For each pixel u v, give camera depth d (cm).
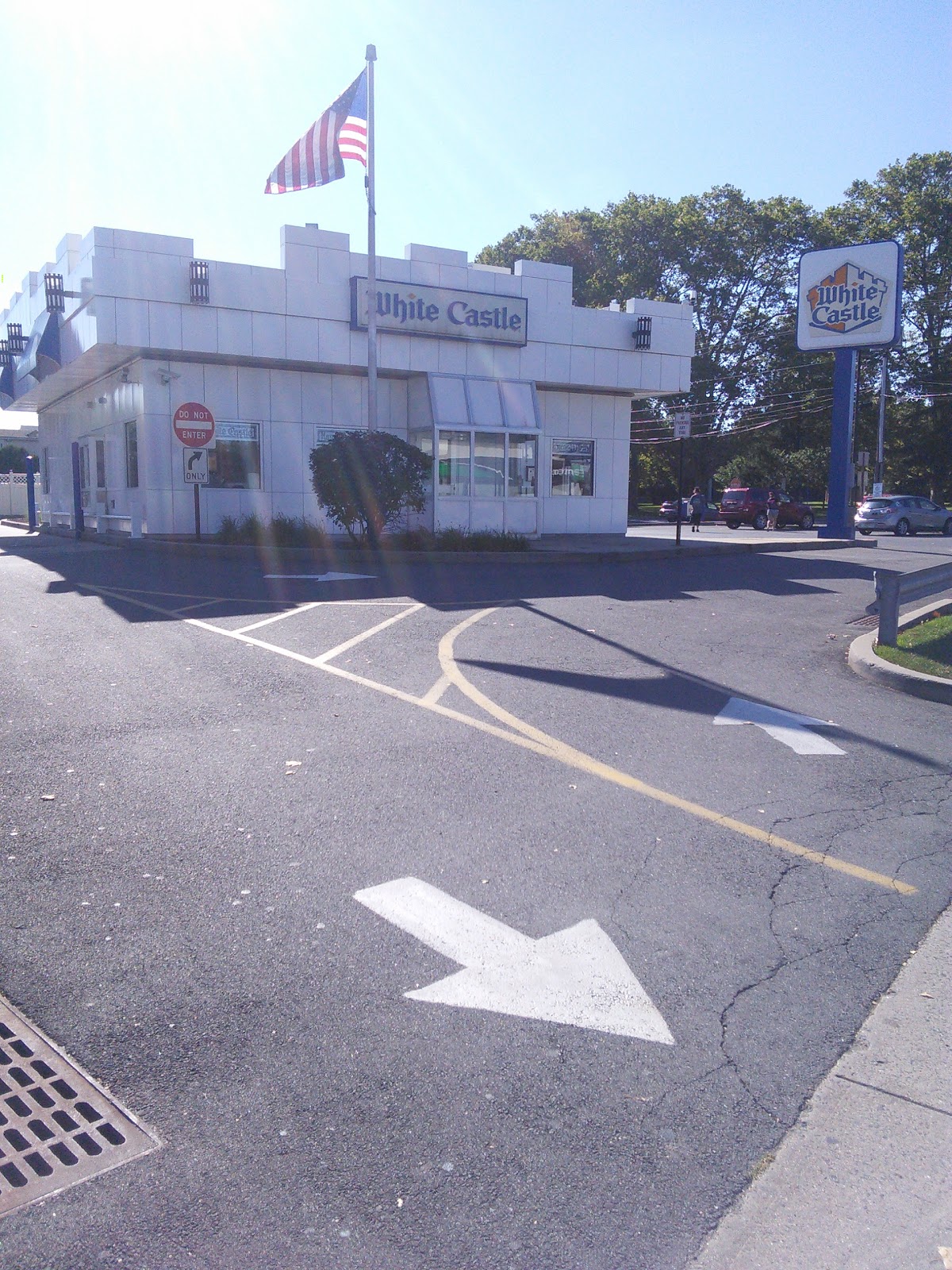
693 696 901
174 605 1324
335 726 772
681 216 5353
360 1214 294
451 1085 353
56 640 1072
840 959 452
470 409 2455
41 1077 353
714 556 2231
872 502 4116
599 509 2878
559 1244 286
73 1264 274
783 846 575
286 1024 386
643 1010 404
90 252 2120
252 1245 281
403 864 530
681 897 505
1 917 464
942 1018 407
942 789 682
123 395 2477
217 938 449
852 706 891
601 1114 341
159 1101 341
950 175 5666
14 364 3141
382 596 1437
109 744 716
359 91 2112
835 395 2755
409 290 2377
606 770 690
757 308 5562
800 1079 364
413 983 417
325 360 2308
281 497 2430
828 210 5800
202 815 590
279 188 2181
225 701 837
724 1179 313
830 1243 291
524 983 420
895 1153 328
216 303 2181
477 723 791
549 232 5691
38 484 4447
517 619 1261
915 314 5700
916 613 1319
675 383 2794
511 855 546
